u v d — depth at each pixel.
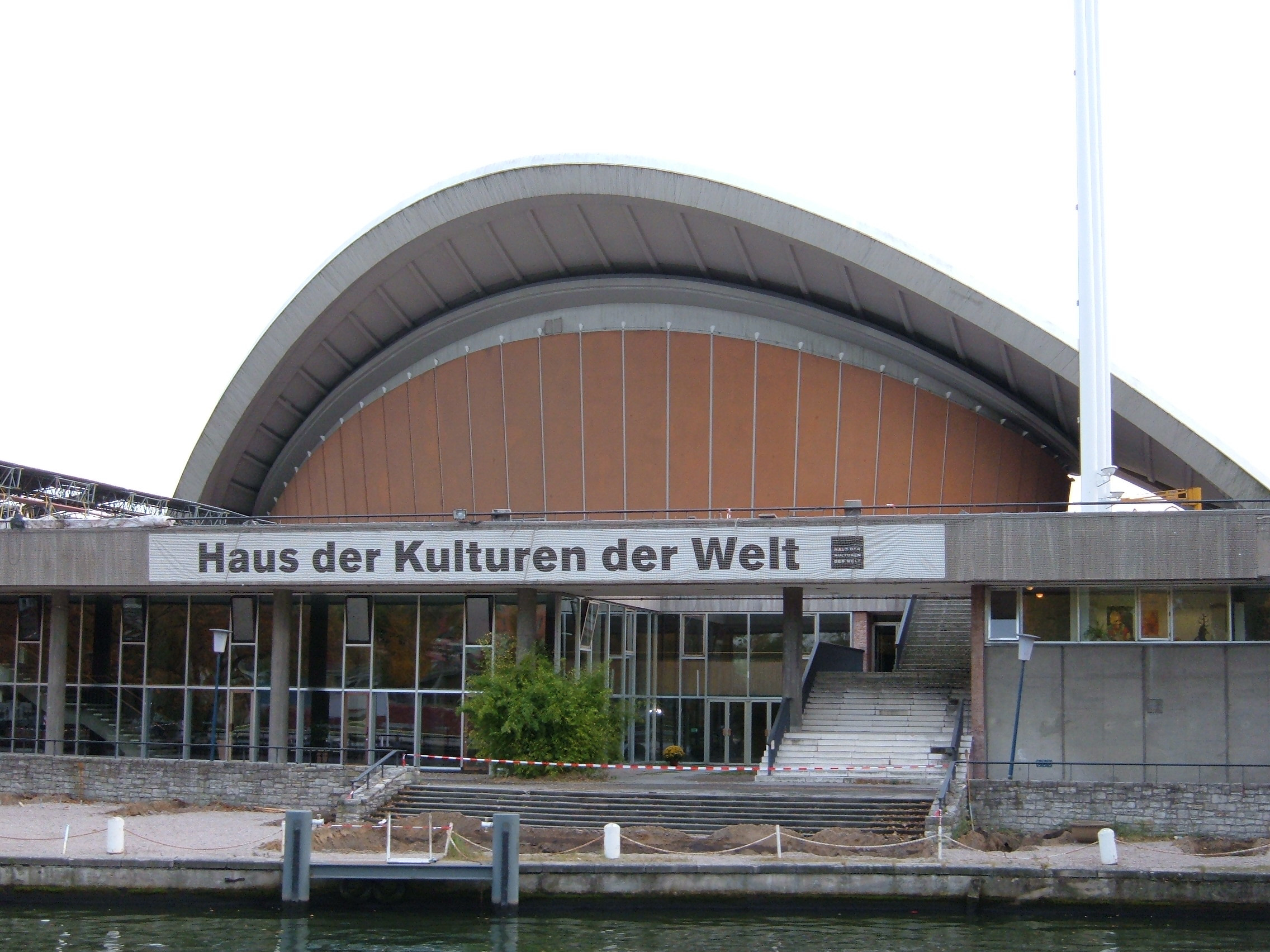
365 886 24.02
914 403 43.50
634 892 23.67
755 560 31.42
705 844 25.44
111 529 36.03
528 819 28.16
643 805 28.25
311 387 49.47
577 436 46.12
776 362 44.12
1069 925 22.56
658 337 45.28
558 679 32.81
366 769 30.47
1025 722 30.12
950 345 42.28
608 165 41.94
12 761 33.09
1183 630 29.58
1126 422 38.38
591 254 45.72
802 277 42.78
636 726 41.16
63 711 37.78
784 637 35.00
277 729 35.69
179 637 38.81
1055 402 42.03
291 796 30.80
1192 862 24.03
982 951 20.58
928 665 43.12
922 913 23.28
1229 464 36.69
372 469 49.53
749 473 44.34
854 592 35.41
